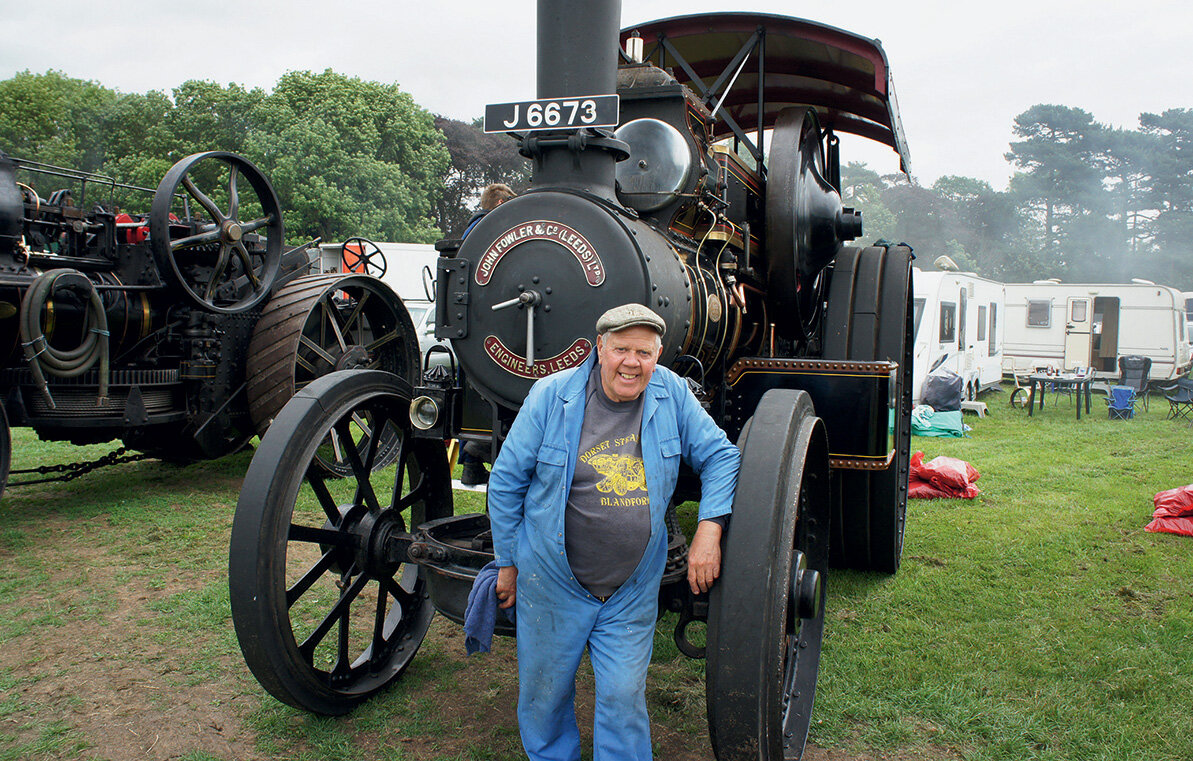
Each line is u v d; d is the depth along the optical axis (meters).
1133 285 17.08
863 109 5.41
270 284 6.27
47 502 5.93
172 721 2.88
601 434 2.16
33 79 41.69
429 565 2.57
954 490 6.36
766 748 2.07
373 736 2.80
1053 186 75.19
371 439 3.15
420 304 14.10
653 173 3.25
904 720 2.91
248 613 2.52
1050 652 3.45
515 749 2.71
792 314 4.20
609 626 2.19
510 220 2.81
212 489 6.41
